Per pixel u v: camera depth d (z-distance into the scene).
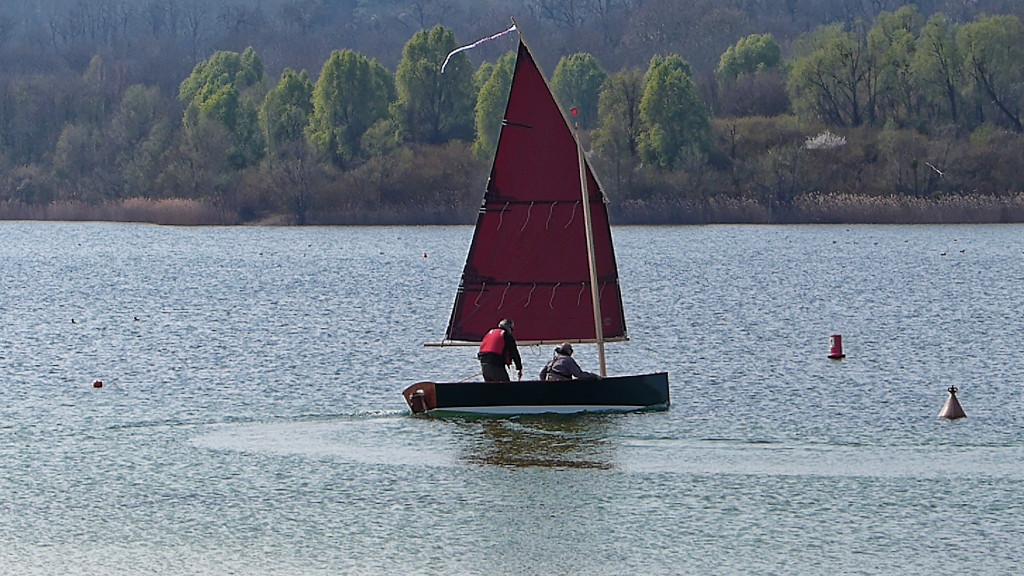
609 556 96.31
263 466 120.81
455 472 118.31
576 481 115.25
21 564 95.00
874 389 156.88
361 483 115.06
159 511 107.00
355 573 93.25
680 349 194.12
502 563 95.12
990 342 198.12
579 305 143.62
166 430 135.88
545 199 143.12
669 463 120.94
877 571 92.81
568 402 139.25
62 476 117.38
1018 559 94.75
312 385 162.38
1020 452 124.44
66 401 152.00
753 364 178.00
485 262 144.12
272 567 94.50
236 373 172.00
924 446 126.94
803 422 137.62
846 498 109.56
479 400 139.00
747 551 97.00
